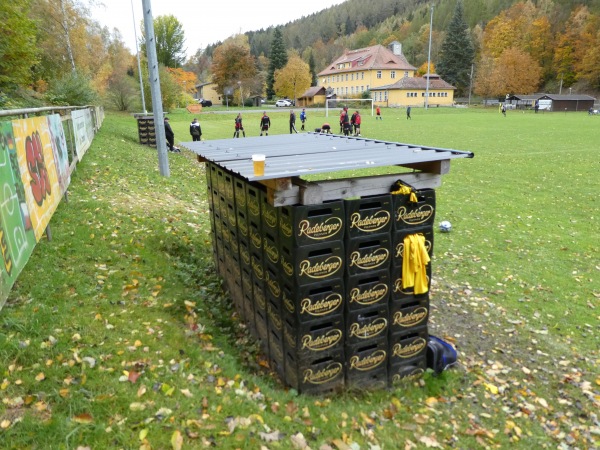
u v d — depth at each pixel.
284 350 4.07
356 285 3.91
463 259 7.94
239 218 4.84
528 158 18.78
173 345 4.05
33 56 18.22
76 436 2.82
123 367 3.54
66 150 8.02
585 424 4.09
